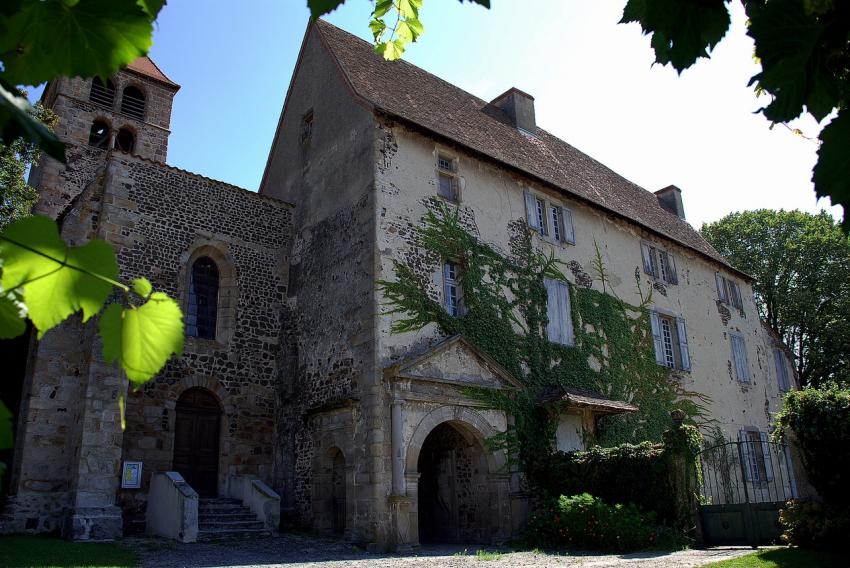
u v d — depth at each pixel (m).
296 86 19.94
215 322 16.86
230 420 16.12
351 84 16.77
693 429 13.46
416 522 13.41
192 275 16.77
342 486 14.89
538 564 10.43
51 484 13.73
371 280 14.77
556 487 14.95
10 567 8.98
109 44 1.64
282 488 15.89
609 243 21.11
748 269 34.09
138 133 24.14
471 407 15.11
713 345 24.06
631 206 24.08
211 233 17.03
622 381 19.42
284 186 19.53
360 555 12.09
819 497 11.37
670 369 21.36
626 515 12.79
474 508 15.22
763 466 23.59
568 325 18.48
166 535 13.27
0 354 15.41
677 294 23.22
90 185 15.87
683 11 2.11
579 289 19.31
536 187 19.27
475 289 16.45
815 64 2.03
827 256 32.44
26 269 1.46
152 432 14.70
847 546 10.31
